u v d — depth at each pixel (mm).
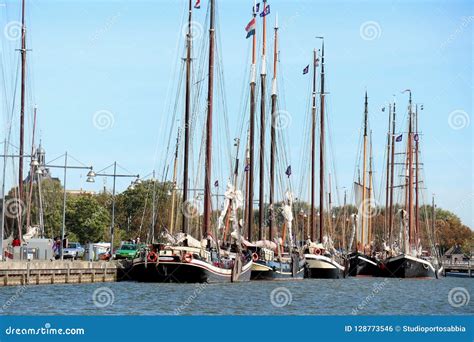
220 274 91062
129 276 98062
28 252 96312
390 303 76375
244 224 114750
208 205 93312
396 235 152875
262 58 117750
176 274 86812
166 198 142750
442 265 163625
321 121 132125
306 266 120375
